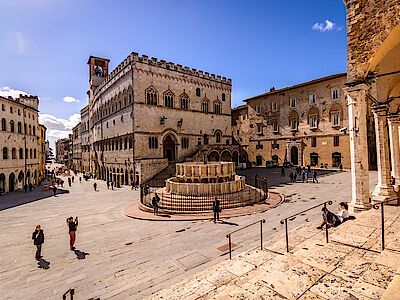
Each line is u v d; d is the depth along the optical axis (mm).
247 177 39312
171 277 9492
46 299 8398
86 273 10195
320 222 12570
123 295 8422
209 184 22359
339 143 43938
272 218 16781
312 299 4902
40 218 20609
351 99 11484
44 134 67438
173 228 16016
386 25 9812
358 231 8641
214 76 52281
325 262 6570
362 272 5844
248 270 7414
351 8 11031
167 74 44438
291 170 46281
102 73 67500
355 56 11031
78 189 40094
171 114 44406
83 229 16703
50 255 12234
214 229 15234
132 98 40375
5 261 11688
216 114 52000
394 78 13656
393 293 4023
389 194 13164
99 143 58781
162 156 42750
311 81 47594
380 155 13984
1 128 38344
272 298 5094
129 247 12953
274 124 55688
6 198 33312
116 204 25641
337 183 29609
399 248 6859
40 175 60594
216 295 5531
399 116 17594
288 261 6871
